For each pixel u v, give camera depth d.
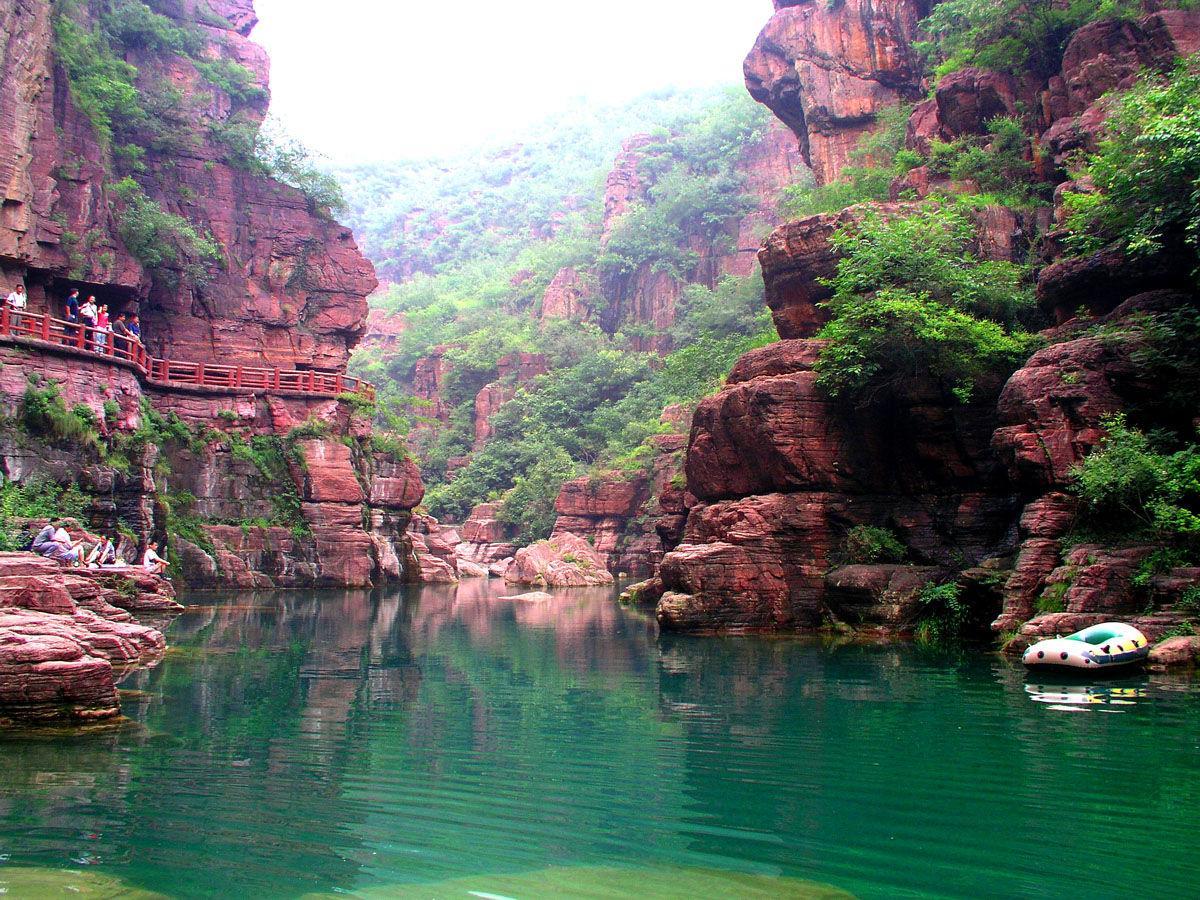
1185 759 8.66
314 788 7.86
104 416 27.94
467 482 75.69
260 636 19.47
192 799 7.48
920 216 22.61
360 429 39.66
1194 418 16.22
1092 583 15.15
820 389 22.06
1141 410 16.92
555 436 75.56
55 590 14.38
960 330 20.12
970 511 20.53
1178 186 17.23
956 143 28.08
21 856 6.07
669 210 91.19
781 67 43.78
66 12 35.69
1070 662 13.52
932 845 6.43
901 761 8.79
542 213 144.12
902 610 19.70
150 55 42.16
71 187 32.75
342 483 37.19
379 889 5.59
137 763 8.63
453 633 21.05
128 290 35.03
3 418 24.59
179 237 38.28
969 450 20.78
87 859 6.03
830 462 22.02
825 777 8.25
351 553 36.78
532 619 25.12
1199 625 13.94
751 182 89.25
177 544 32.62
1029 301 21.81
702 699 12.30
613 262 92.56
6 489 23.70
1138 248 17.48
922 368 21.41
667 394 68.88
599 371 79.94
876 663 15.54
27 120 30.23
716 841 6.54
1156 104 18.00
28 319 27.50
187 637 18.88
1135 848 6.32
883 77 39.53
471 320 100.06
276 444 36.66
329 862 6.07
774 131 88.88
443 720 10.85
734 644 18.81
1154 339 16.67
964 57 29.98
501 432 80.38
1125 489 15.45
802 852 6.31
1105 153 19.23
